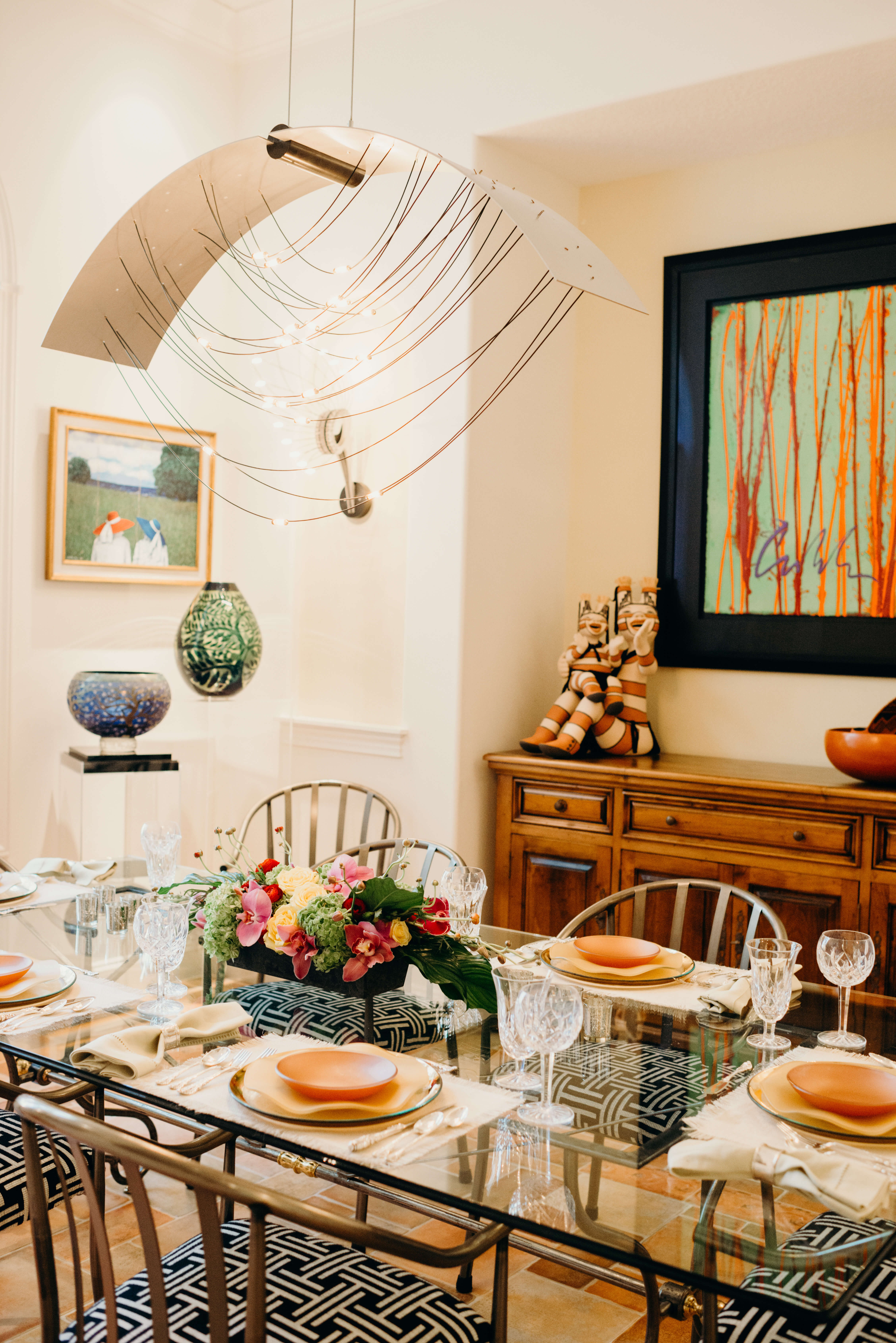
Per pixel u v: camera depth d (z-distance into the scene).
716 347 4.03
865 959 1.87
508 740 4.17
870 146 3.75
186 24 4.31
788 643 3.90
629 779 3.61
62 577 4.00
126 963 2.22
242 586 4.63
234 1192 1.21
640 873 3.62
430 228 3.95
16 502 3.88
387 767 4.15
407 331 4.04
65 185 3.98
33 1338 2.15
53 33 3.91
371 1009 1.99
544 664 4.34
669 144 3.90
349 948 1.97
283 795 3.41
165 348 4.36
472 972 2.03
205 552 4.55
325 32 4.23
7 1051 1.78
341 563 4.35
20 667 3.91
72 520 4.04
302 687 4.48
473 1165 1.42
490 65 3.83
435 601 3.97
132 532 4.25
